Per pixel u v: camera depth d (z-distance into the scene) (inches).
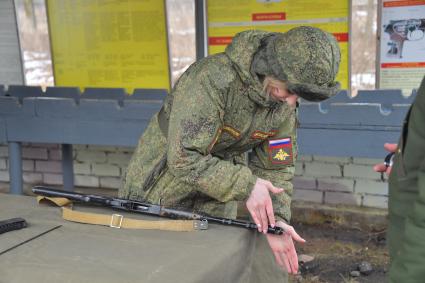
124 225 55.8
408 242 39.1
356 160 134.9
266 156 64.8
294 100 55.9
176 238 52.7
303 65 50.5
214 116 56.5
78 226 56.0
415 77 125.2
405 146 46.6
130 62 143.7
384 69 126.9
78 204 63.2
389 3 123.0
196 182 55.9
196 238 52.7
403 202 47.2
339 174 137.3
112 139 116.3
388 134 101.3
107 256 47.9
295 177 141.5
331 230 132.1
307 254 119.4
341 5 125.3
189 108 56.2
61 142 119.8
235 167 55.7
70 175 148.3
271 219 55.7
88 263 46.3
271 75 53.2
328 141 105.8
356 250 121.0
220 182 55.2
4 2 149.9
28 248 49.8
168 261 46.9
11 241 51.2
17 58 153.3
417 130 44.7
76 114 117.4
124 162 152.7
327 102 117.7
